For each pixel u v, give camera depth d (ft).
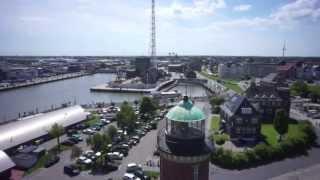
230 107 315.17
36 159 230.48
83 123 344.08
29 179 200.13
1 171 194.80
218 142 269.64
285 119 276.82
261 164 229.25
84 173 211.00
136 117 336.29
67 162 230.07
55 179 200.34
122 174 208.95
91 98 627.87
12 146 247.50
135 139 280.72
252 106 290.35
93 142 242.99
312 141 281.54
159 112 408.26
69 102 526.57
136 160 234.38
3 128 269.03
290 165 227.20
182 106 72.33
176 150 64.34
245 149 248.11
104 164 225.15
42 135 280.51
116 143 268.62
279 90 364.38
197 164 63.67
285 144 249.96
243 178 202.80
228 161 223.51
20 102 558.56
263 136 292.20
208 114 375.25
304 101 494.59
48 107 511.40
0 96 626.64
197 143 65.57
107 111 421.59
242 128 287.69
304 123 307.78
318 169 217.77
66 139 286.25
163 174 66.85
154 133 314.14
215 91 626.64
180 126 68.95
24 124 286.66
